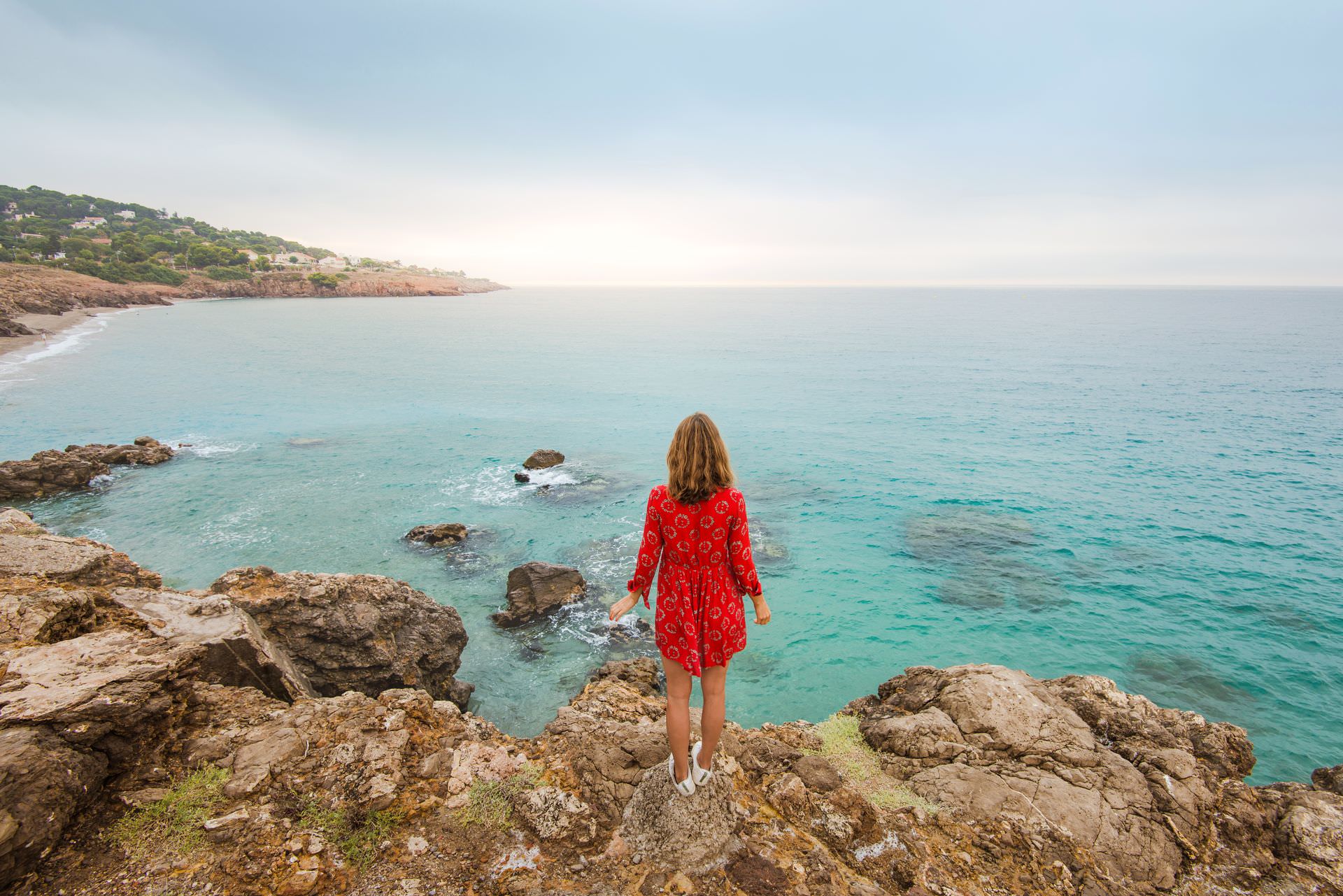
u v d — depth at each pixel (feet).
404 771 15.20
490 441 127.65
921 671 22.90
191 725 16.11
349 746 15.51
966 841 14.84
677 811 13.57
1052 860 14.39
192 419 140.15
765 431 139.85
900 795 16.44
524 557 70.44
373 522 80.79
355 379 201.77
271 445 121.08
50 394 159.63
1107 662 56.03
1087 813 15.85
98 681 14.61
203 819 13.05
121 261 588.91
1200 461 114.32
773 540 80.69
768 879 12.53
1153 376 214.07
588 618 57.47
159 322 369.50
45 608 18.84
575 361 261.85
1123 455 119.03
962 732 18.63
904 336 389.39
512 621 56.24
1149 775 17.30
